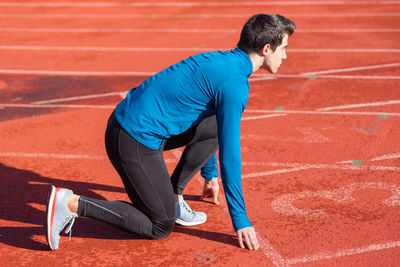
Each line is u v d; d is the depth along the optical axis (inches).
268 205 158.9
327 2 622.8
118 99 286.5
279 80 312.0
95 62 378.0
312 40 426.3
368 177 175.9
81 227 148.9
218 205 161.5
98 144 218.2
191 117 124.6
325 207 156.2
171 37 458.9
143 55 394.9
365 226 144.3
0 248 138.2
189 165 143.1
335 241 137.3
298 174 180.9
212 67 118.8
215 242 139.5
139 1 682.8
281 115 247.9
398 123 229.1
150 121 122.3
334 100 268.4
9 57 402.3
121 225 130.4
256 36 119.4
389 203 156.9
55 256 134.0
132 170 125.7
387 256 129.6
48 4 684.1
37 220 153.8
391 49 380.2
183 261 130.7
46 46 438.9
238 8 606.5
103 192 172.1
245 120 242.7
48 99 290.7
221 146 120.9
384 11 546.3
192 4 647.8
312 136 217.9
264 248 135.3
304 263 127.9
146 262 130.6
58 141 223.0
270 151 203.2
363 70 327.3
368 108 252.5
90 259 132.4
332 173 180.5
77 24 542.9
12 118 257.9
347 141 210.2
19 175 187.0
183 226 148.8
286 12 571.2
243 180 177.8
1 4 693.3
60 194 124.8
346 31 456.8
